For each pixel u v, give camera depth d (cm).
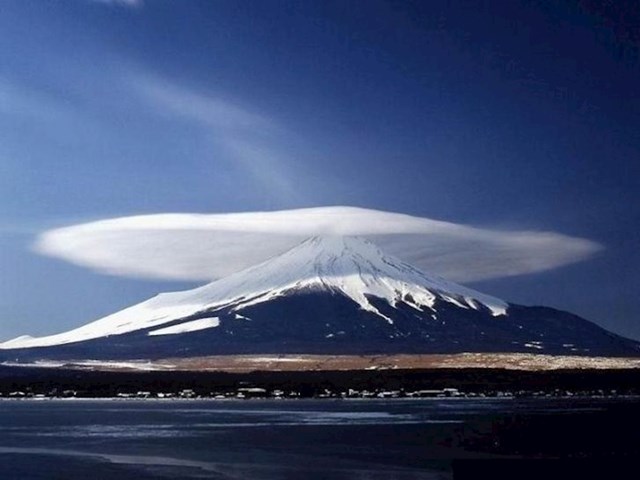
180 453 8650
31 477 7106
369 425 11988
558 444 8975
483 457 8000
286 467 7562
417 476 6988
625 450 8356
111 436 10606
